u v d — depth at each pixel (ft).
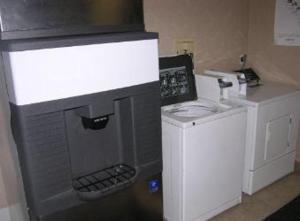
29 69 3.39
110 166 4.75
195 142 6.17
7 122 4.39
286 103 8.00
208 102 7.54
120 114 4.65
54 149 3.81
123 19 4.38
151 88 4.56
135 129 4.54
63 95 3.71
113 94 4.14
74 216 4.17
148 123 4.67
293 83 8.93
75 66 3.72
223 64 9.29
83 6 3.92
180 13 7.80
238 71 9.30
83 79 3.82
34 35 3.61
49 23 3.70
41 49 3.42
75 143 4.29
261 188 8.25
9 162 4.92
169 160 6.46
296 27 8.48
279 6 8.77
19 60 3.31
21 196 4.56
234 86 7.73
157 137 4.85
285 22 8.71
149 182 4.93
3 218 5.88
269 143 7.89
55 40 3.52
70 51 3.64
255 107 7.22
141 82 4.42
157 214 5.28
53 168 3.85
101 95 4.03
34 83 3.46
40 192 3.81
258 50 9.64
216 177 6.83
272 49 9.25
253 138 7.47
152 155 4.87
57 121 3.76
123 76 4.19
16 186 4.80
